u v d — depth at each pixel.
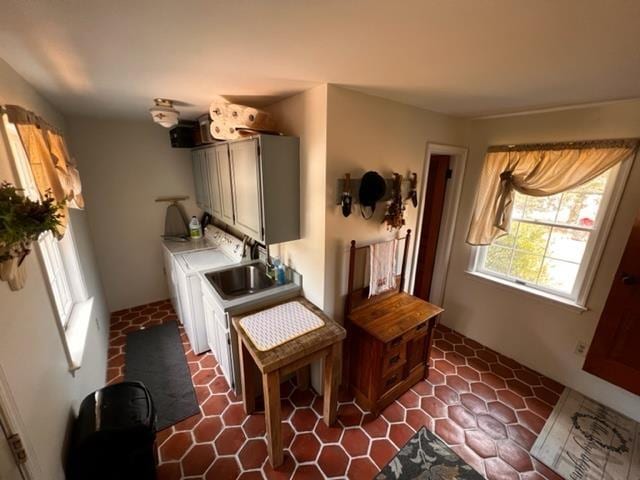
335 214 1.96
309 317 2.00
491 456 1.84
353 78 1.56
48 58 1.28
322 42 1.10
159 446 1.87
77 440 1.36
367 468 1.75
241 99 2.09
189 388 2.35
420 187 2.46
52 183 1.43
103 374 2.38
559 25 0.93
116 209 3.30
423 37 1.05
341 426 2.03
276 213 2.01
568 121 2.12
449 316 3.20
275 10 0.87
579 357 2.30
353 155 1.92
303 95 1.87
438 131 2.45
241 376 2.18
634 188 1.91
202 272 2.55
